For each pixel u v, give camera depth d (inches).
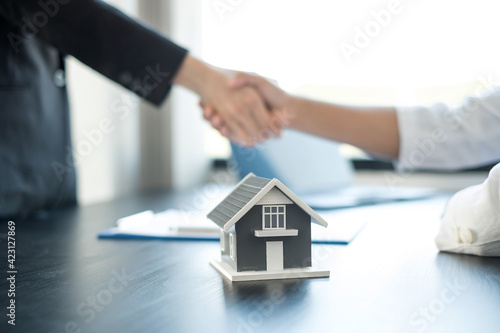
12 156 40.4
